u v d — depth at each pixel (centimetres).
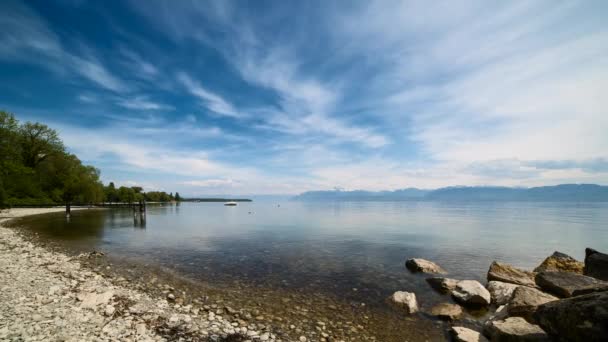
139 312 831
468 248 2244
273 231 3397
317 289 1194
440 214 7200
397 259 1816
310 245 2355
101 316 772
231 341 699
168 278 1285
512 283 1213
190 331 734
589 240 2734
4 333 622
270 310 947
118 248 2034
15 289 925
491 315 925
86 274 1245
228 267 1548
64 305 822
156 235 2838
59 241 2223
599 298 466
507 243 2508
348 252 2050
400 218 5797
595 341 436
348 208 11950
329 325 843
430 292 1167
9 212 5075
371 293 1147
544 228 3797
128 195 12019
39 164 6750
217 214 7425
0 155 4831
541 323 562
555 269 1366
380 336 782
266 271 1480
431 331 818
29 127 6356
